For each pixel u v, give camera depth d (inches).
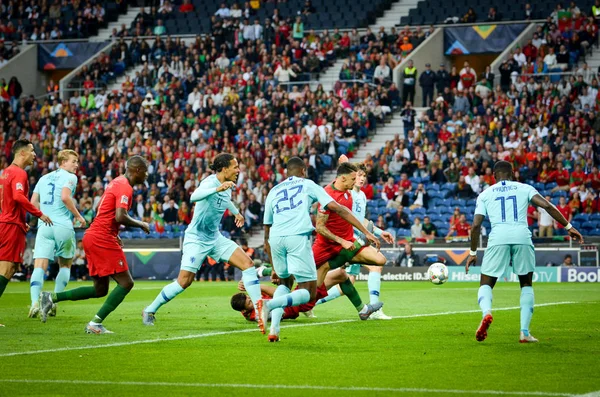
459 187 1408.7
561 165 1384.1
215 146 1604.3
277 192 509.4
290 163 511.5
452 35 1839.3
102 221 539.2
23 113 1836.9
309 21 1934.1
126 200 535.2
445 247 1275.8
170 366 409.7
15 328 567.5
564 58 1648.6
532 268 488.1
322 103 1649.9
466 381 369.7
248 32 1881.2
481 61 1883.6
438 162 1449.3
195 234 573.3
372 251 597.9
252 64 1830.7
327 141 1561.3
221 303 797.9
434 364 414.9
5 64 2046.0
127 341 499.5
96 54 2073.1
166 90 1797.5
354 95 1678.2
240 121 1669.5
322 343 487.8
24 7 2203.5
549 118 1493.6
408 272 1278.3
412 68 1690.5
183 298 877.2
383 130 1654.8
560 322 603.2
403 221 1368.1
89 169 1653.5
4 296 930.7
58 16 2169.0
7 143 1782.7
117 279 543.5
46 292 573.9
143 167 543.8
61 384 363.9
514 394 340.2
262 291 612.1
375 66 1740.9
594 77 1577.3
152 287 1124.5
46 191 661.3
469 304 775.7
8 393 345.4
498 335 525.3
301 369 401.1
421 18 1883.6
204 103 1745.8
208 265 1353.3
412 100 1696.6
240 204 1457.9
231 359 430.6
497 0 1867.6
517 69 1651.1
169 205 1480.1
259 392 346.3
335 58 1828.2
